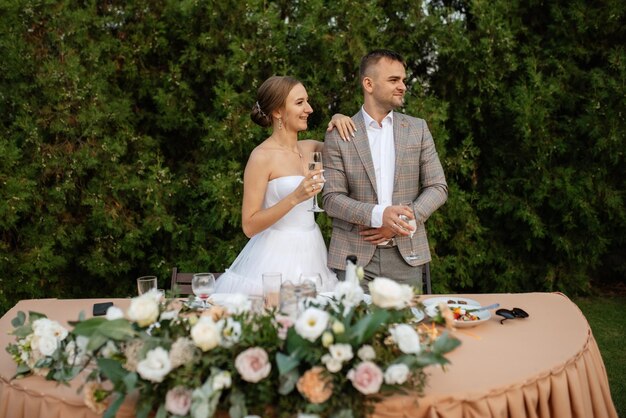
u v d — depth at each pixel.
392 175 2.77
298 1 4.10
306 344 1.34
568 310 2.17
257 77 4.07
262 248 2.72
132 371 1.37
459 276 4.65
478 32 4.12
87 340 1.44
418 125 2.82
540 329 1.96
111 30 4.21
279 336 1.40
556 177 4.39
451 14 4.19
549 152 4.34
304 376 1.32
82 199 4.09
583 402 1.71
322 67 4.10
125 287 4.54
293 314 1.52
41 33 3.92
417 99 4.03
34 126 3.88
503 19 4.27
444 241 4.63
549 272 4.72
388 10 4.22
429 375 1.57
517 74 4.42
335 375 1.33
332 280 2.74
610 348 3.82
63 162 3.92
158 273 4.44
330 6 3.96
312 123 4.32
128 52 4.14
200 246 4.26
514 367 1.64
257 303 1.62
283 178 2.71
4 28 3.79
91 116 3.92
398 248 2.72
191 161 4.57
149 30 4.18
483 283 4.88
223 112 4.06
